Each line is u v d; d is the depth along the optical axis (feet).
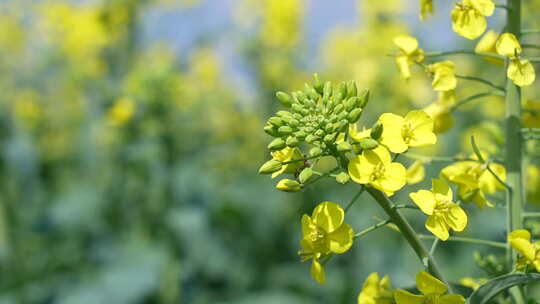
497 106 2.94
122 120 2.56
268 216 2.91
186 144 2.83
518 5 1.11
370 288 1.06
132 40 3.55
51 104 3.77
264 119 3.54
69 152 3.72
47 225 3.10
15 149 3.44
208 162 3.06
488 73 3.11
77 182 3.62
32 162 3.60
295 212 2.94
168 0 3.35
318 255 0.99
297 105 1.04
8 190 2.91
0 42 3.84
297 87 3.68
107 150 3.36
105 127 3.22
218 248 2.76
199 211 2.68
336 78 3.82
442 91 1.14
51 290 2.70
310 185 1.03
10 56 3.87
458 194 1.07
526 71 1.05
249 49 3.60
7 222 2.83
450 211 0.99
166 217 2.48
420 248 1.03
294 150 1.04
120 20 3.48
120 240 2.97
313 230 0.99
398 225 1.02
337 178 0.99
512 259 1.08
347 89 1.04
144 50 3.55
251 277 2.74
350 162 0.99
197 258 2.69
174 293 2.44
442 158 1.15
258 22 3.73
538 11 2.02
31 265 2.97
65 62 3.76
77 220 3.08
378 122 0.99
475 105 3.03
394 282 2.44
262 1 3.72
